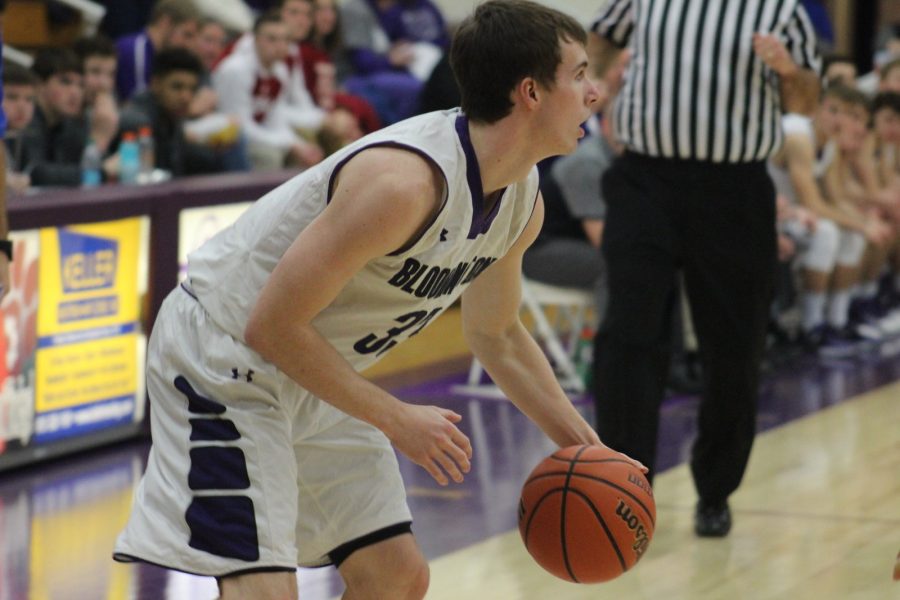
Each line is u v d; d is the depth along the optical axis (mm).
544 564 6500
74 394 12758
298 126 18016
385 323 5883
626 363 10180
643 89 10062
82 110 14391
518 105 5465
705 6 9930
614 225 10273
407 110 20516
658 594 9086
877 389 16422
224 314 5801
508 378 6566
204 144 15617
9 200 12008
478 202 5562
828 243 18250
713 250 10086
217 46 17312
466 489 11891
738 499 11617
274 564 5613
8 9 17562
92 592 9109
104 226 12719
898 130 19812
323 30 19516
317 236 5332
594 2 23812
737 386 10227
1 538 10336
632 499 6336
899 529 10617
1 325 11953
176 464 5762
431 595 9039
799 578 9430
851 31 30141
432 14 22641
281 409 5777
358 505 6156
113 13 19031
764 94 9969
